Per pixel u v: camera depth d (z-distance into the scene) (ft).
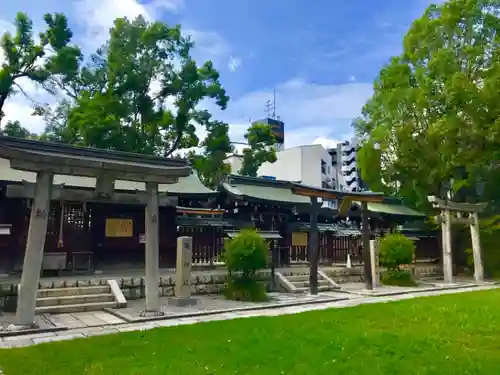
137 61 103.96
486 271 90.07
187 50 107.04
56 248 57.82
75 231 59.72
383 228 99.60
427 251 102.17
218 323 35.76
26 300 34.22
